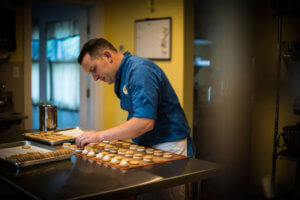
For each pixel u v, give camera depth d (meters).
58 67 4.70
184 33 3.44
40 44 4.80
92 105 4.26
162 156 1.69
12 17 3.55
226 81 3.71
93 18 4.18
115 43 4.18
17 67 3.68
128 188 1.24
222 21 3.76
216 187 3.54
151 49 3.72
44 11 4.75
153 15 3.69
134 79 1.71
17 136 2.26
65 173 1.40
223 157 3.73
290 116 3.22
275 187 3.27
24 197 1.21
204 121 3.75
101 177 1.35
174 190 1.70
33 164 1.51
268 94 3.42
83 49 1.84
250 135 3.59
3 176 1.36
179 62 3.47
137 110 1.66
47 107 2.06
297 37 3.13
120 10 4.08
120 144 1.88
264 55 3.46
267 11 3.41
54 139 2.00
